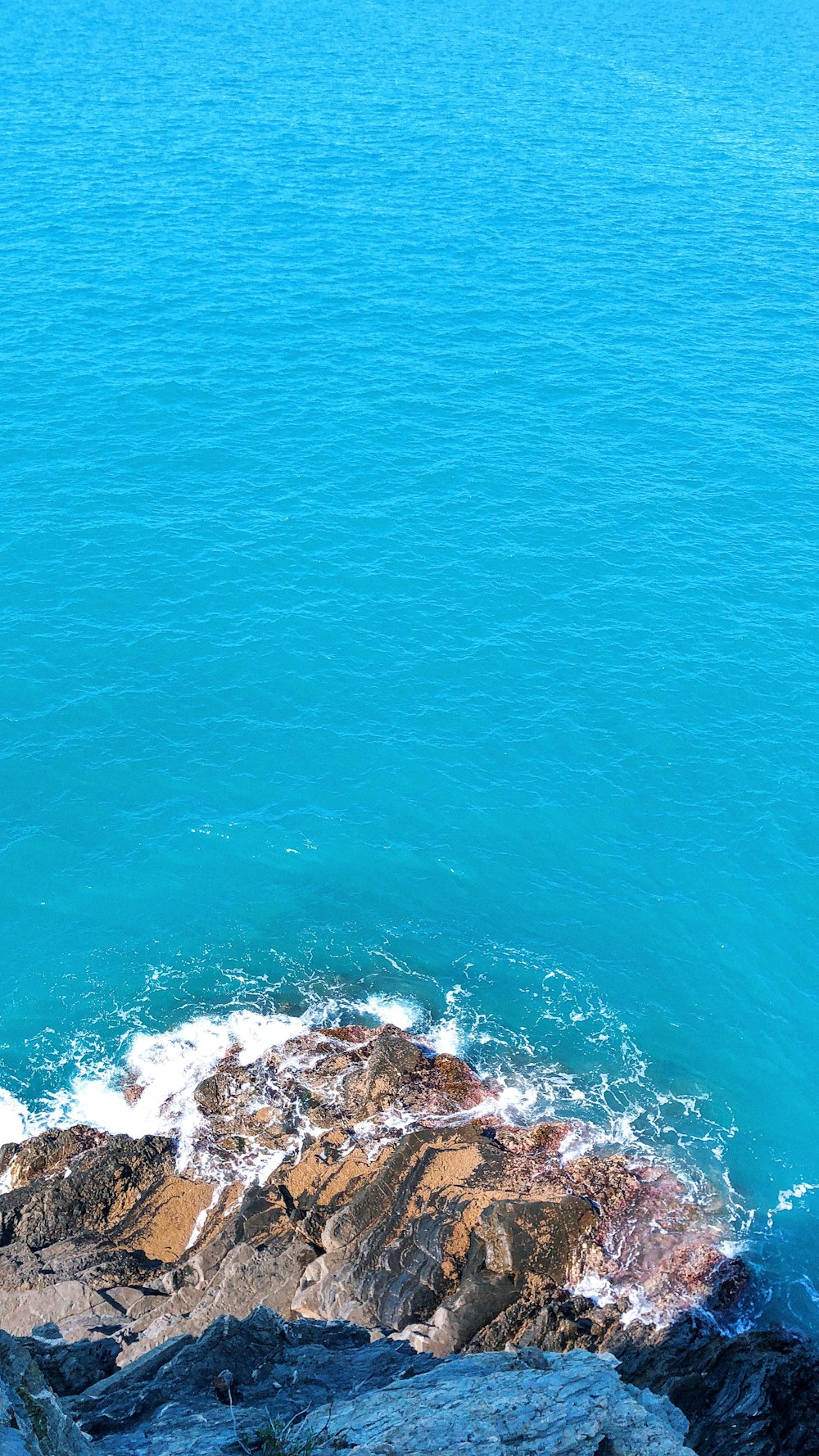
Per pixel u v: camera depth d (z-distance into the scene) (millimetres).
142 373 84438
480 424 80938
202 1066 44094
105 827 52844
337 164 128750
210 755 56094
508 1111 42844
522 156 135750
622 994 47594
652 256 110000
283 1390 27234
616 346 92875
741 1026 46688
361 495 72938
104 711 57812
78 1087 43344
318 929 49531
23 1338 30391
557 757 56781
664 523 72062
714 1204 40500
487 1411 22391
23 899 49906
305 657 61188
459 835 53344
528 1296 35500
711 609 65500
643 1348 34031
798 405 85938
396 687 59875
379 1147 40656
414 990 47375
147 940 48781
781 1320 37094
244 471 74625
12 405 79875
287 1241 36719
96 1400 26516
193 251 104188
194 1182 39656
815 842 53375
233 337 90312
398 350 90062
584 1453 21250
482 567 67562
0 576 64875
